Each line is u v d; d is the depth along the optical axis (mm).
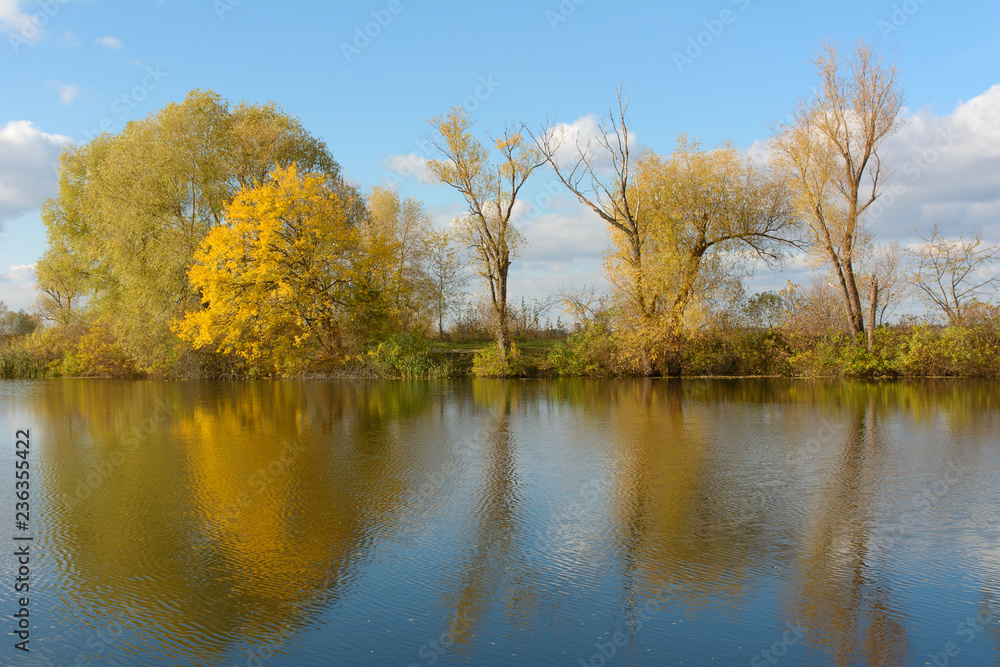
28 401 23891
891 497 9781
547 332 40031
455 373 32906
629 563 7320
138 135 34125
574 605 6340
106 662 5406
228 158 35812
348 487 10562
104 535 8359
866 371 28281
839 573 7012
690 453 13023
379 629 5914
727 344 31750
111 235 34562
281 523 8758
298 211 31609
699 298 28609
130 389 28891
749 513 9047
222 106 36469
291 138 37188
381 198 42594
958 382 26859
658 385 27609
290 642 5699
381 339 34344
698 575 6992
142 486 10750
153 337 33906
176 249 33375
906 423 16359
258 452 13461
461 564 7332
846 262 28688
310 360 33250
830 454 12805
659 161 29625
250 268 30969
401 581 6906
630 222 29047
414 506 9492
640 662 5340
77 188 40844
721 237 29703
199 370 34656
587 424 16812
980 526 8430
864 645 5570
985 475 11023
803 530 8336
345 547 7875
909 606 6258
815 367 29750
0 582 6953
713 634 5773
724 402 21219
